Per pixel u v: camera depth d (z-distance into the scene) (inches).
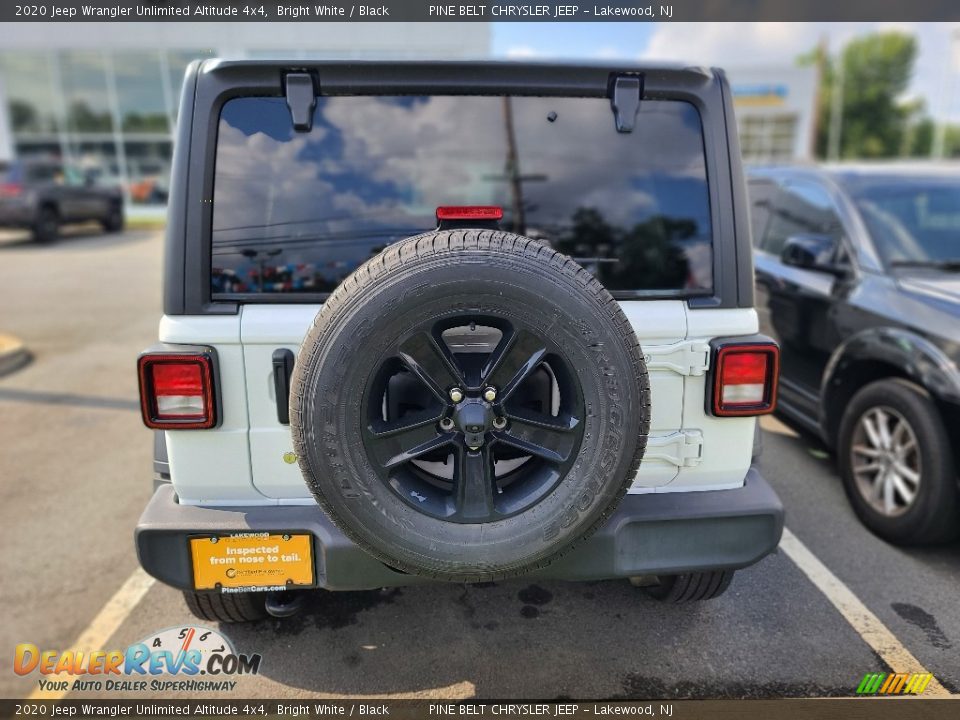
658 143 97.8
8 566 122.6
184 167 77.9
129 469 164.1
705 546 83.3
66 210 645.3
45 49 818.2
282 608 97.6
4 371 245.4
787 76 1240.2
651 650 100.0
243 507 81.1
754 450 89.6
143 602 112.7
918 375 121.0
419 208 116.6
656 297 82.4
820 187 171.8
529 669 96.3
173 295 76.9
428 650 100.2
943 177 169.2
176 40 826.2
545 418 71.0
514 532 70.8
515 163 116.5
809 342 155.2
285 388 77.0
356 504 68.9
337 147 97.0
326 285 97.0
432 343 68.2
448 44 569.9
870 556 124.8
